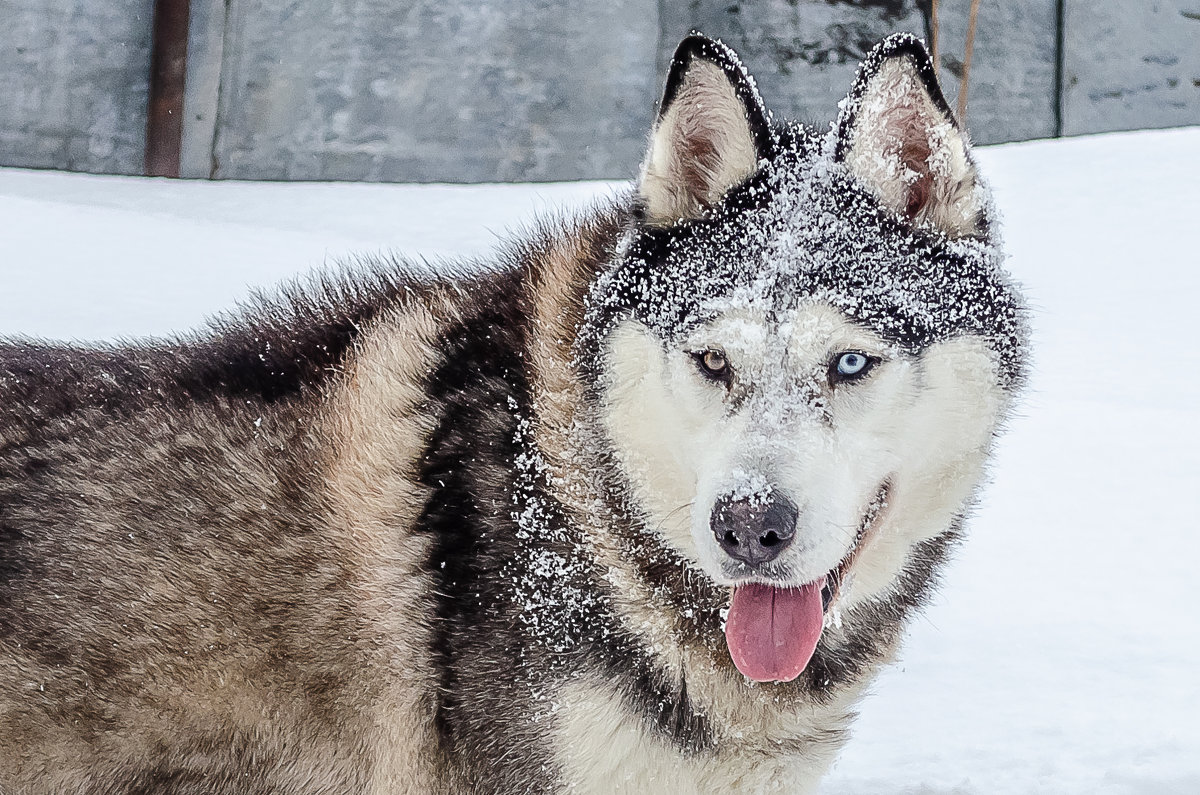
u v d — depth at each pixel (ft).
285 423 7.98
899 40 7.46
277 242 26.68
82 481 7.84
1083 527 14.96
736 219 7.43
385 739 7.64
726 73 7.61
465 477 7.57
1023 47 49.62
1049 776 9.23
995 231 7.70
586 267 7.98
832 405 7.09
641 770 7.32
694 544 7.09
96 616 7.57
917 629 12.32
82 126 43.16
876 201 7.50
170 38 43.27
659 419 7.23
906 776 9.35
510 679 7.23
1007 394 7.68
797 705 7.63
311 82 43.06
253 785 7.79
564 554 7.30
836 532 6.76
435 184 38.83
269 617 7.58
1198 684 10.93
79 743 7.64
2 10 42.11
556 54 44.32
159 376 8.30
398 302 8.60
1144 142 38.22
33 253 22.09
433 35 43.52
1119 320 25.75
